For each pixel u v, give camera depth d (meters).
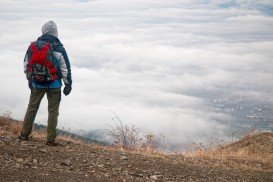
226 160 6.84
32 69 5.35
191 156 6.74
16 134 5.93
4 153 4.62
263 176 5.88
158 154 6.30
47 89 5.41
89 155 5.20
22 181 3.83
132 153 5.81
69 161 4.75
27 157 4.65
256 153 8.70
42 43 5.33
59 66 5.41
